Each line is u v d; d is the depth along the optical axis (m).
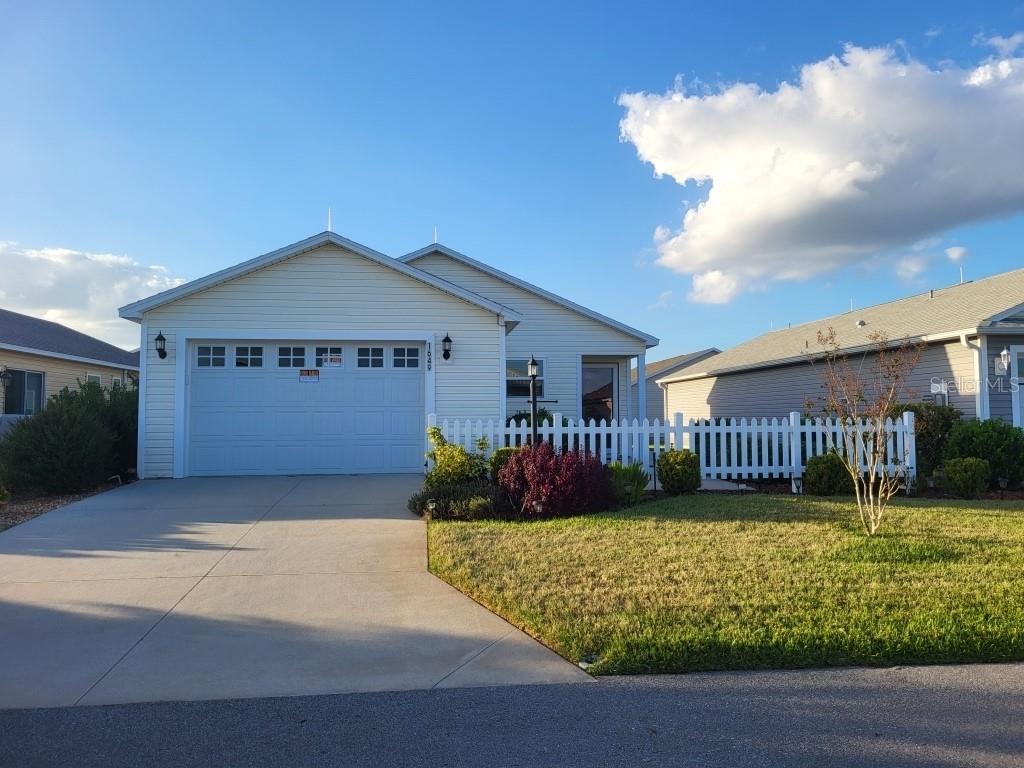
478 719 4.19
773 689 4.56
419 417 14.52
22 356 22.34
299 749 3.88
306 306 14.16
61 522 9.40
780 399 23.92
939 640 5.09
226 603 6.18
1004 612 5.58
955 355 16.23
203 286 13.75
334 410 14.29
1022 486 12.75
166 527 9.09
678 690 4.56
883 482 9.27
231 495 11.43
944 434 14.43
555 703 4.39
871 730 4.02
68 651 5.19
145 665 4.96
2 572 7.08
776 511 9.77
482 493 9.95
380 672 4.84
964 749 3.81
